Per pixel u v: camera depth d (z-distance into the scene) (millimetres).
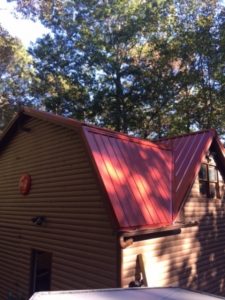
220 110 23438
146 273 7949
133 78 25734
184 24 23734
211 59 22281
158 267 8430
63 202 9344
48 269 9922
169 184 9742
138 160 9227
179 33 23516
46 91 27656
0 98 27172
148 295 2902
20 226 11469
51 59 26859
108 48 25844
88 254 8164
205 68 23344
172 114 25984
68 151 9414
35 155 11188
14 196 12211
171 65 24125
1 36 21922
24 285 10664
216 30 22328
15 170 12438
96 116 26609
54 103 26156
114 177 7879
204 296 2967
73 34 26672
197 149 11031
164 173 9969
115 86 26203
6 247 12219
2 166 13664
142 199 8117
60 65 26578
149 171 9297
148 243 8203
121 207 7375
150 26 25250
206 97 23703
